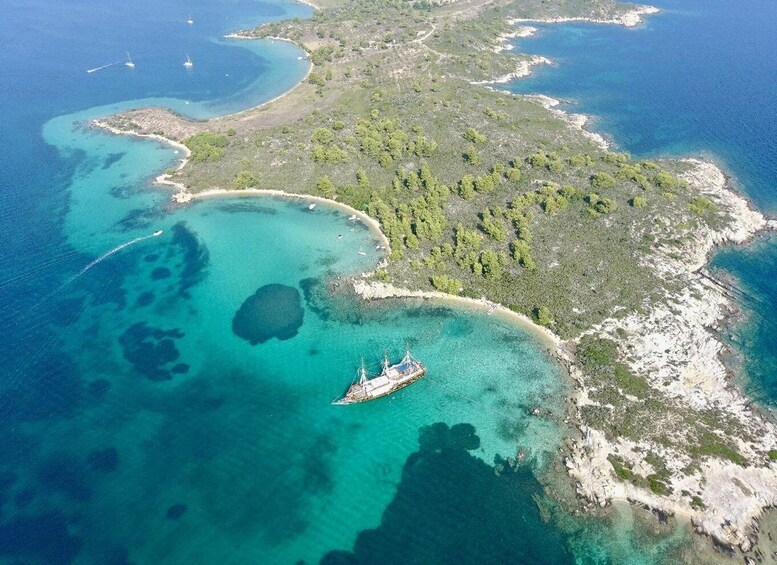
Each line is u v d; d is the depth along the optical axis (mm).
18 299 132750
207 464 96750
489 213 150750
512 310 125875
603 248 140500
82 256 147875
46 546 84875
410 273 136500
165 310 130500
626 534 85500
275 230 157625
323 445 100000
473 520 88000
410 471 95375
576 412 103875
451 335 121250
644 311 123188
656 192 161750
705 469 92500
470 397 107812
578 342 117438
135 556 83812
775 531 85500
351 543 85438
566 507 89188
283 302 132000
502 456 97250
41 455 98125
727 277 135875
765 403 105562
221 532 86875
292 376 113250
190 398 108688
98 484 93438
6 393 109500
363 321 125688
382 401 107375
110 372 114312
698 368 111438
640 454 94938
